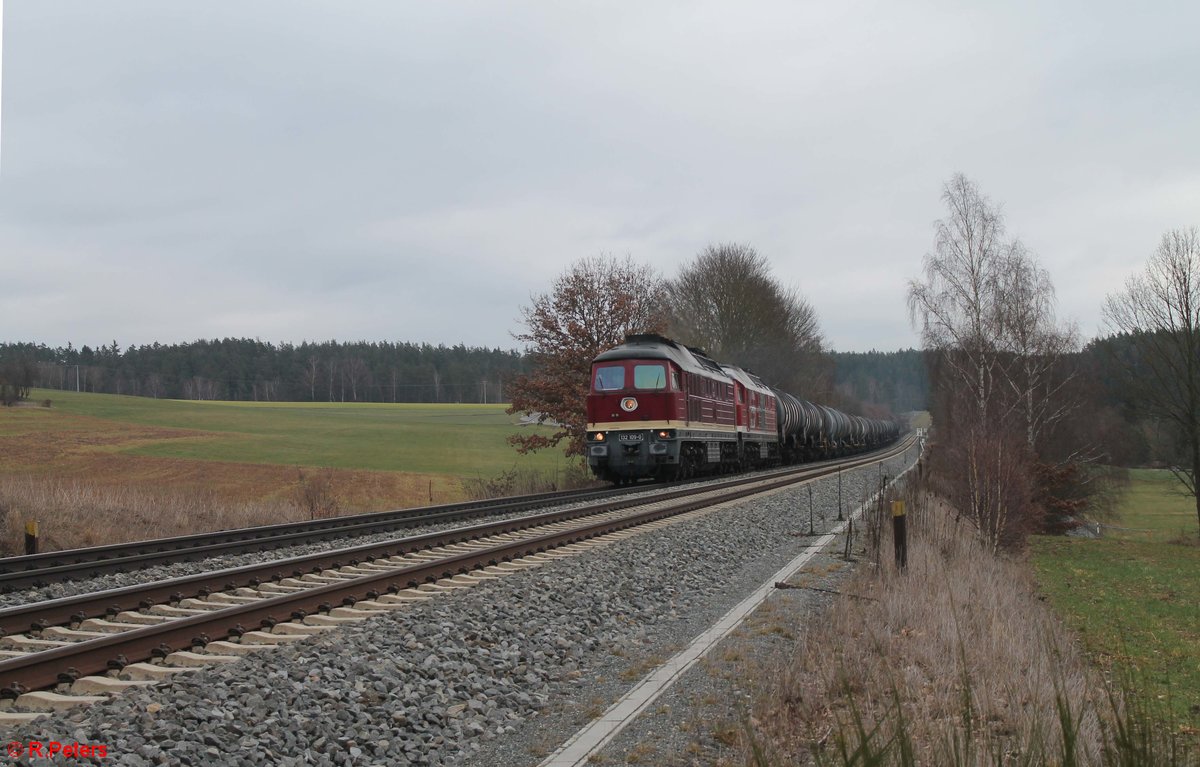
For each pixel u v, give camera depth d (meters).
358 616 9.55
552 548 14.77
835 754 5.40
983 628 8.84
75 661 7.02
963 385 37.84
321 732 6.16
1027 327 38.62
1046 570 24.27
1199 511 38.97
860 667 7.49
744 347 65.69
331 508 24.89
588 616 10.22
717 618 10.38
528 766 5.99
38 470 43.72
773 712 6.67
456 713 6.87
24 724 5.97
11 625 8.76
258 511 23.14
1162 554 30.31
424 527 18.48
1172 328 38.44
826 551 16.09
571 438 35.81
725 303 65.19
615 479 31.64
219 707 6.41
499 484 32.69
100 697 6.54
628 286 35.59
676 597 11.80
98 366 169.88
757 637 9.27
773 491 27.92
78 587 11.58
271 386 169.38
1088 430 38.38
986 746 5.45
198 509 22.75
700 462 32.47
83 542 18.41
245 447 60.75
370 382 171.00
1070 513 35.12
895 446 106.12
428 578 11.60
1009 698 6.80
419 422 91.62
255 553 14.66
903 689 6.96
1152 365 39.06
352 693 6.91
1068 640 10.39
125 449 56.16
